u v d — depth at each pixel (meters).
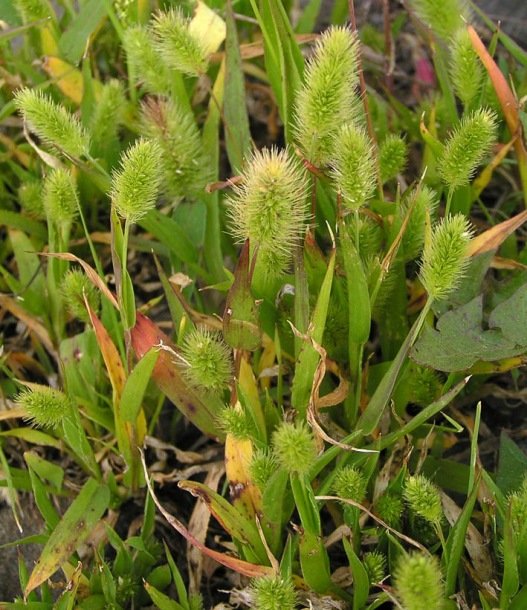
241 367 0.26
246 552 0.25
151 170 0.23
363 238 0.27
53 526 0.27
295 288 0.25
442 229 0.22
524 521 0.23
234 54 0.30
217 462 0.30
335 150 0.24
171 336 0.35
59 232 0.31
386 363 0.28
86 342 0.30
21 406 0.26
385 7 0.37
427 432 0.28
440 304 0.28
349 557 0.23
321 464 0.24
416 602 0.18
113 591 0.26
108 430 0.32
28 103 0.26
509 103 0.30
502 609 0.23
